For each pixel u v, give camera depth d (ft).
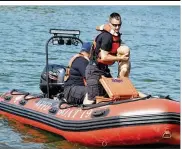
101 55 39.37
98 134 37.65
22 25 155.53
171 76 73.41
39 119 42.68
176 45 124.67
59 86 45.57
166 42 131.95
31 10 229.04
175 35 157.89
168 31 174.09
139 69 79.30
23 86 62.28
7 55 87.40
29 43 106.93
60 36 45.39
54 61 83.05
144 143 36.91
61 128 40.19
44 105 43.42
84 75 42.34
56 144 39.65
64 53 92.27
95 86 40.06
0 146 39.19
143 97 37.91
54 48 98.17
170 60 92.32
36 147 39.06
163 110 36.04
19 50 94.63
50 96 46.06
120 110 37.06
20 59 83.25
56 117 41.06
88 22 188.96
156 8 414.41
